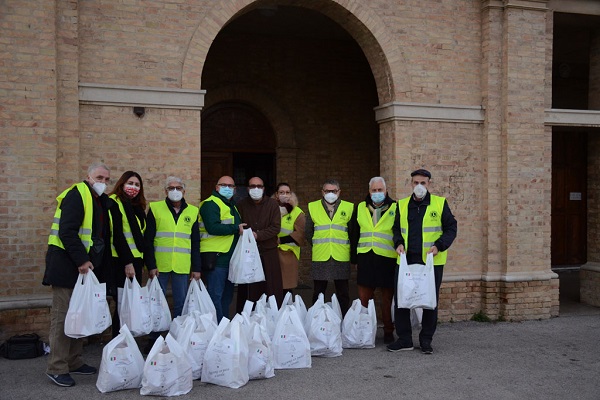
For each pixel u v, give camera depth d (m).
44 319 7.05
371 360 6.72
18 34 6.93
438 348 7.30
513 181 8.98
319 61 12.08
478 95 9.09
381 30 8.59
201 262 7.02
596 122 9.43
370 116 12.41
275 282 7.45
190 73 7.75
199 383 5.86
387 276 7.36
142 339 7.43
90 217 5.75
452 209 8.95
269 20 10.86
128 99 7.45
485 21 9.02
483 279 9.02
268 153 11.99
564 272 13.74
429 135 8.83
